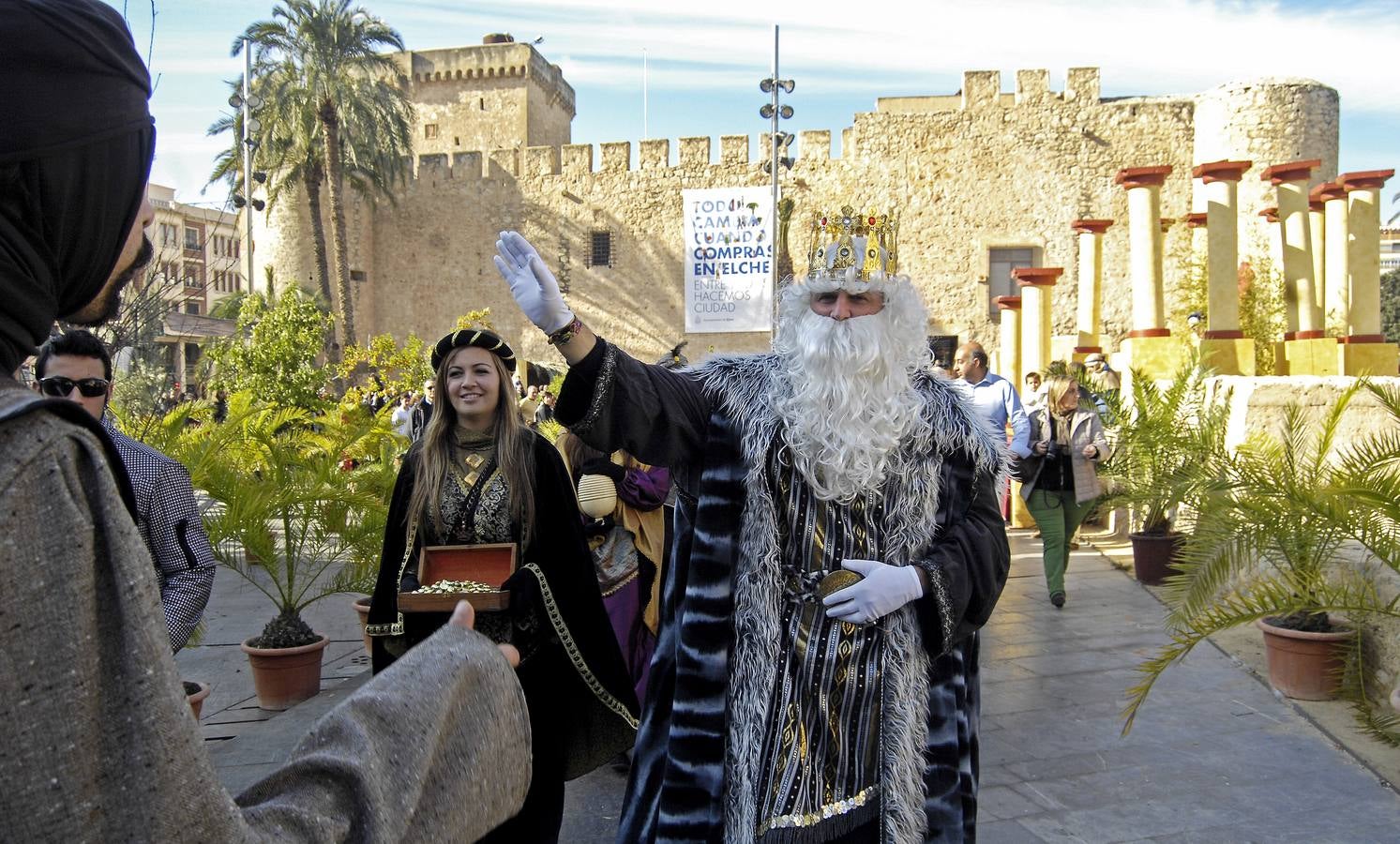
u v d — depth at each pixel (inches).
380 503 236.7
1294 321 545.3
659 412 85.3
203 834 30.1
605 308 1584.6
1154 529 317.7
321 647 213.5
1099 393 335.9
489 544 127.7
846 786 86.2
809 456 87.4
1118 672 221.1
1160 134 1397.6
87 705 29.1
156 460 128.1
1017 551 380.8
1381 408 281.6
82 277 35.2
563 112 2201.0
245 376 685.9
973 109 1445.6
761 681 84.7
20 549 28.4
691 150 1540.4
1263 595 167.6
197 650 257.4
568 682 126.6
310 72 1243.2
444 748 39.3
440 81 1991.9
